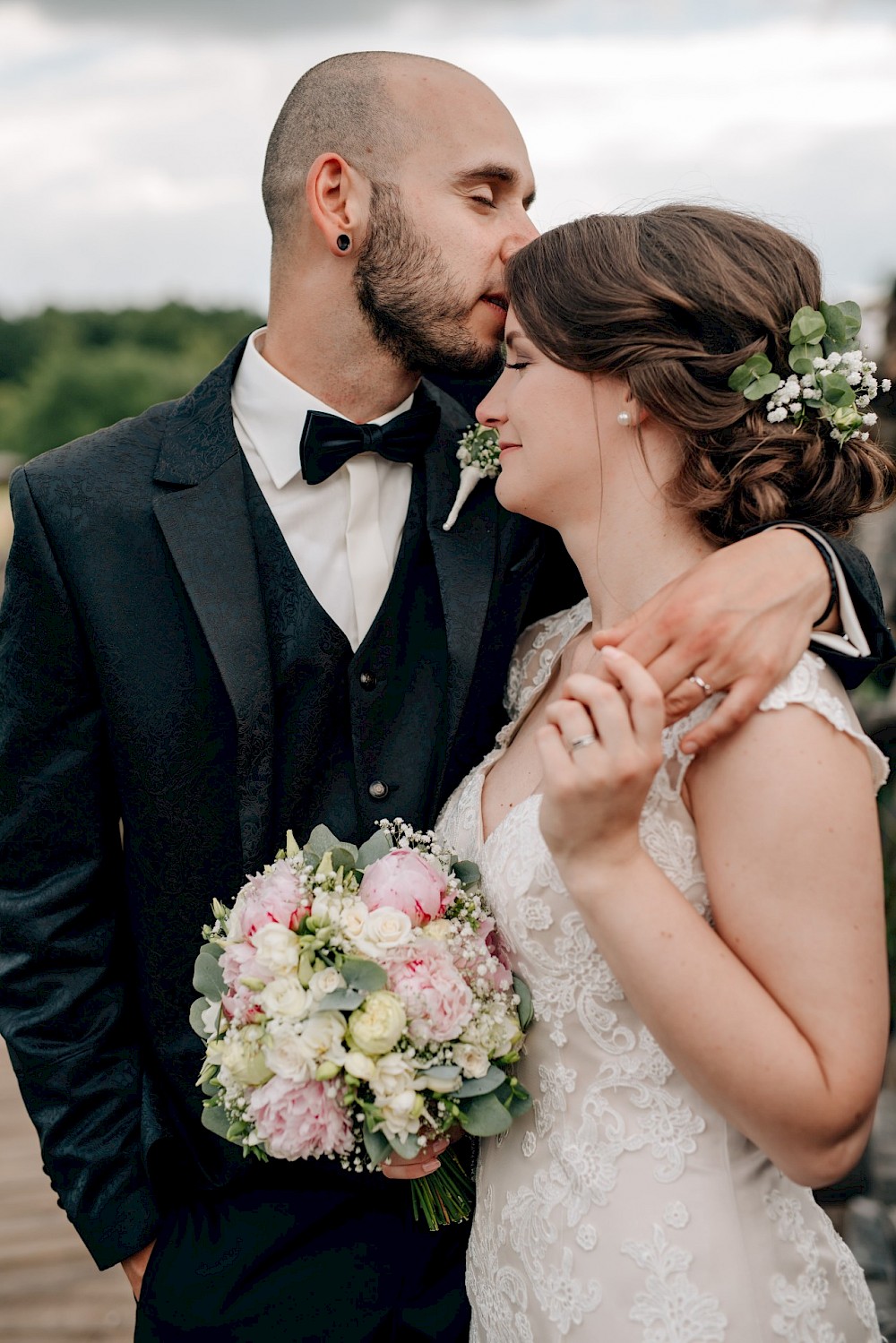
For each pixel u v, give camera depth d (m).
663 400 1.28
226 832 1.57
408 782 1.62
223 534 1.56
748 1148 1.23
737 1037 1.08
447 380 1.95
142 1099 1.65
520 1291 1.30
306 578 1.64
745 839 1.13
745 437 1.29
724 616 1.13
